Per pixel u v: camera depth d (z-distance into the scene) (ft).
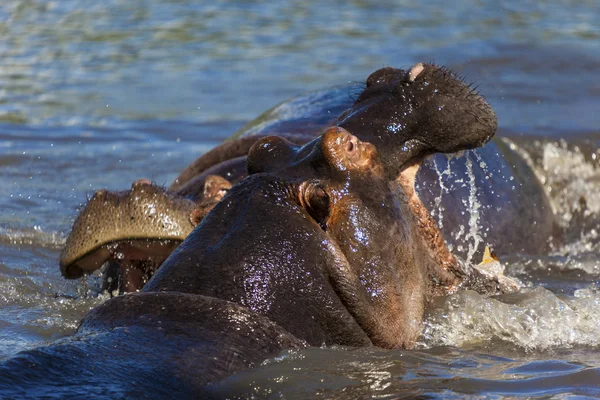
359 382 42.50
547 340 53.52
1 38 191.83
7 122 128.36
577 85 150.30
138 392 36.14
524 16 215.10
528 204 83.25
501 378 45.44
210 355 39.75
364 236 46.88
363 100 52.80
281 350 42.14
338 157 47.39
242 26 205.26
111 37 195.00
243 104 142.82
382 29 200.85
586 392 43.62
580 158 102.17
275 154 49.21
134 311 41.98
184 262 44.83
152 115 135.85
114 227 58.29
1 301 61.36
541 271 75.72
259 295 43.78
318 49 182.70
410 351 48.75
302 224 45.80
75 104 142.20
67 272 60.54
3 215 86.22
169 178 101.76
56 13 217.77
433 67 52.54
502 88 148.15
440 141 51.39
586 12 221.46
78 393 35.09
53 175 101.60
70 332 53.52
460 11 221.25
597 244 88.94
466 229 72.13
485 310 54.90
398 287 48.14
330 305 45.24
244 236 45.09
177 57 177.88
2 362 36.29
